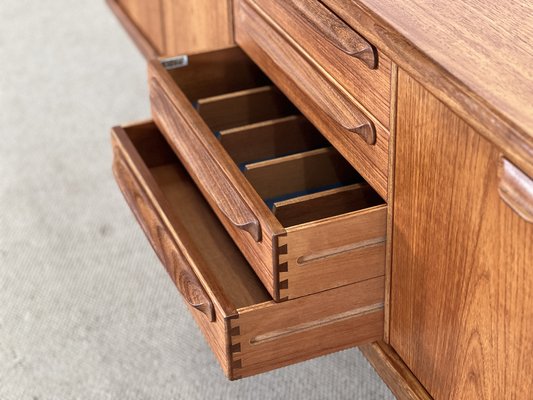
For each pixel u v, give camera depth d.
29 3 2.81
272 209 1.50
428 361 1.30
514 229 1.03
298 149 1.64
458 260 1.16
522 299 1.05
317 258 1.28
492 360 1.14
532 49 1.10
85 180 2.07
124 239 1.91
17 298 1.76
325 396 1.53
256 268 1.35
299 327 1.33
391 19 1.17
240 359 1.32
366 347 1.47
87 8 2.78
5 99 2.36
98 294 1.77
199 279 1.37
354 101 1.31
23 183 2.07
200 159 1.47
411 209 1.23
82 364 1.62
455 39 1.12
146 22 2.38
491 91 1.02
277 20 1.50
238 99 1.69
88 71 2.46
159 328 1.69
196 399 1.54
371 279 1.34
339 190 1.38
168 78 1.62
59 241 1.90
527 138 0.94
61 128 2.24
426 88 1.08
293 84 1.51
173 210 1.66
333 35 1.29
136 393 1.56
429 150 1.15
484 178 1.06
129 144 1.68
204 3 1.86
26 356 1.64
